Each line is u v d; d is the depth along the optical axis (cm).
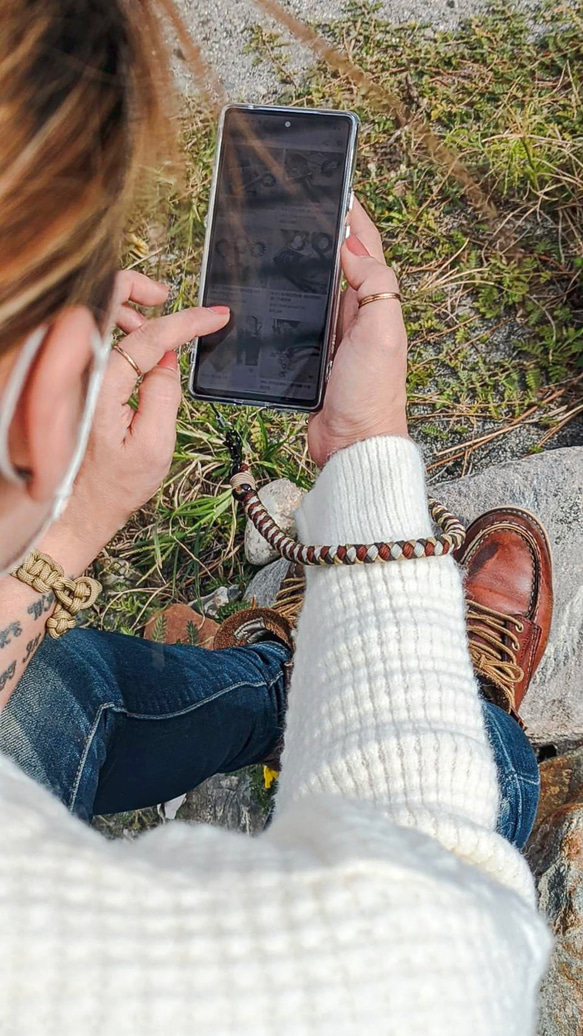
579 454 201
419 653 81
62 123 41
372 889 51
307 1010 47
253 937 49
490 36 245
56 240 41
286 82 252
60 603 93
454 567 90
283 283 115
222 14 260
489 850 67
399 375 105
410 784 72
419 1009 49
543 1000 142
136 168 46
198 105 101
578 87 238
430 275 237
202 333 97
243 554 220
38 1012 44
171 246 120
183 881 51
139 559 221
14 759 106
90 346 46
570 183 232
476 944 53
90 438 87
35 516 55
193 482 222
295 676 88
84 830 53
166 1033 45
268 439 224
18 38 40
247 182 114
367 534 91
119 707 123
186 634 203
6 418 44
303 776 75
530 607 180
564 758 177
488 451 229
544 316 231
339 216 114
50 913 47
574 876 149
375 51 250
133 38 45
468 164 236
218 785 195
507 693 157
